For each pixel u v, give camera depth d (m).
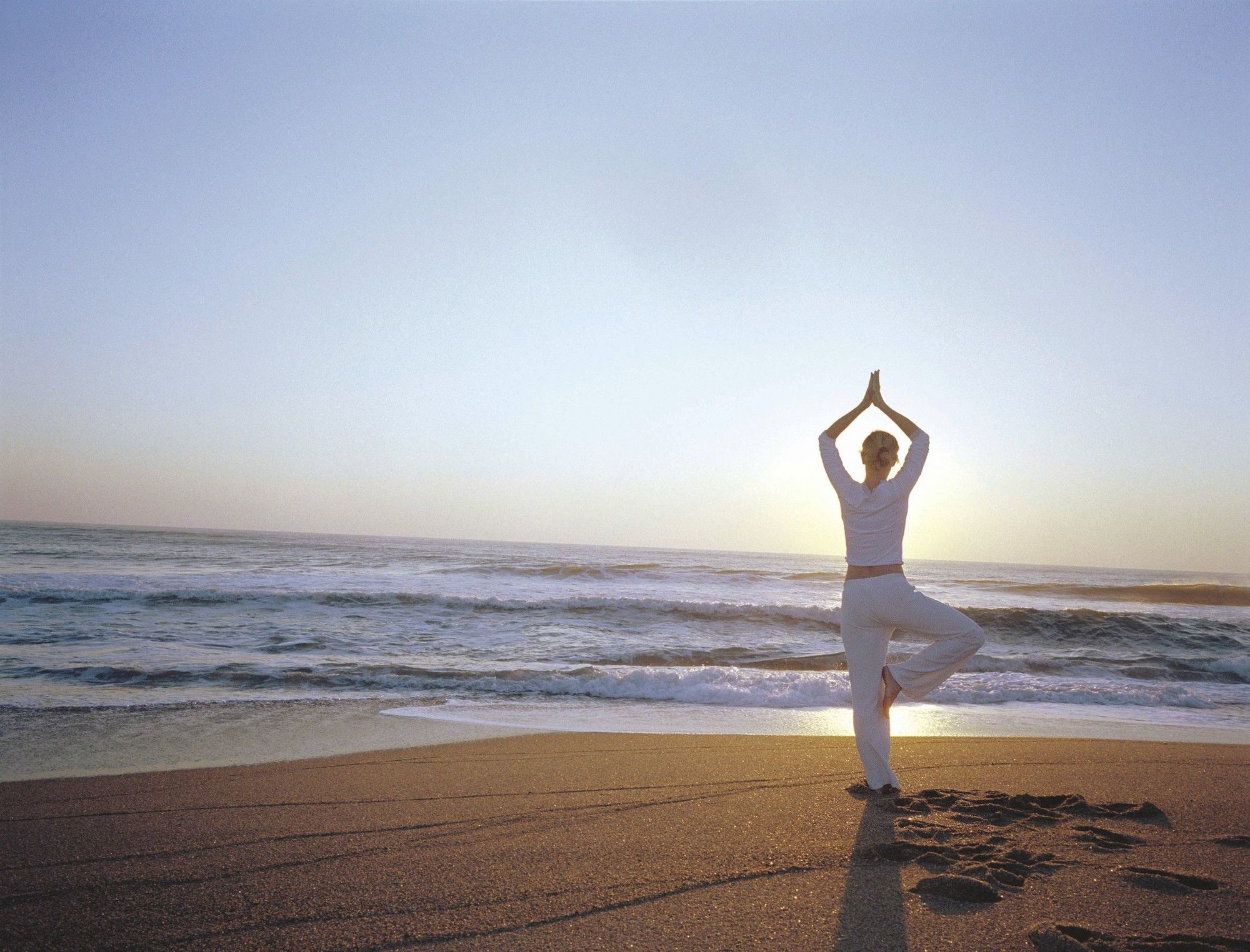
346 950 1.92
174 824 3.09
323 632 11.88
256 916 2.14
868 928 2.04
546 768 4.28
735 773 4.16
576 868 2.55
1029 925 2.07
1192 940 1.94
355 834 2.95
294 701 6.57
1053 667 10.16
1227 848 2.82
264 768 4.24
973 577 64.19
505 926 2.07
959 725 6.41
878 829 3.03
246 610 13.91
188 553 38.59
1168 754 5.02
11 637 10.45
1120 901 2.25
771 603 19.05
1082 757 4.79
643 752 4.81
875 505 3.58
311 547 56.09
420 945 1.95
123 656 9.03
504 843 2.84
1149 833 3.03
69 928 2.05
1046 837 2.92
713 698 7.36
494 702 6.94
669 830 3.02
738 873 2.49
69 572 23.64
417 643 11.16
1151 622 14.57
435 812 3.30
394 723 5.79
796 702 7.27
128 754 4.57
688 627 13.96
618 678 7.66
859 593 3.60
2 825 3.06
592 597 16.03
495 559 43.25
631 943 1.95
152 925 2.07
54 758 4.44
